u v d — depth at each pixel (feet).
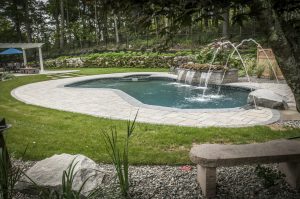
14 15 119.75
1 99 31.01
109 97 30.09
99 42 103.96
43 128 18.94
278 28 6.00
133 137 16.42
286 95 28.35
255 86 34.22
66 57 81.66
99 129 18.34
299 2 6.64
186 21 6.48
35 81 47.44
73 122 20.31
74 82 44.37
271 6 5.98
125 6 6.29
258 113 21.44
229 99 30.66
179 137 16.17
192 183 10.82
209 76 38.60
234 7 6.52
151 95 34.71
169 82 45.57
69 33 109.40
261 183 10.57
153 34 7.07
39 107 26.13
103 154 14.10
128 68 65.26
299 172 9.95
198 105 28.32
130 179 11.22
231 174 11.43
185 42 69.21
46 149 15.02
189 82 41.96
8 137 17.02
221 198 9.61
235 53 52.65
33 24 132.77
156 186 10.65
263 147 9.98
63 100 29.40
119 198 9.57
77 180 10.02
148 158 13.30
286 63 6.10
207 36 68.69
